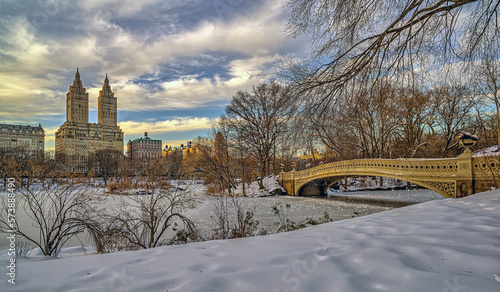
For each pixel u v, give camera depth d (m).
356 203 28.20
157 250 3.90
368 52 5.57
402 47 5.73
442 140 38.88
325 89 5.92
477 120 34.50
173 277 2.61
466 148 17.08
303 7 5.36
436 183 18.89
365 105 6.28
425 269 2.49
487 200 6.80
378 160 23.69
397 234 3.91
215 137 40.12
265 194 37.81
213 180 35.56
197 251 3.67
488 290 2.02
